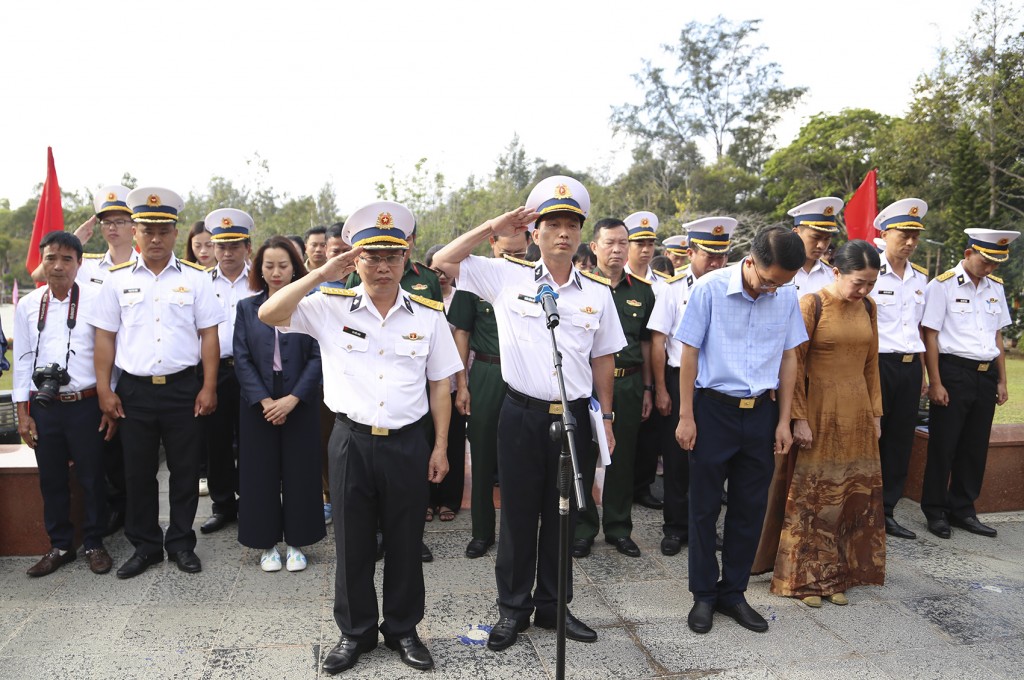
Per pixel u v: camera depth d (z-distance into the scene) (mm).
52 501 3436
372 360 2527
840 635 2869
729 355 2877
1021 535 4090
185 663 2586
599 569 3527
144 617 2941
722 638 2836
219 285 4344
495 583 3350
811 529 3172
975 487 4168
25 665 2553
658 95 41750
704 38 40312
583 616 3020
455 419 4227
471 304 3789
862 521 3246
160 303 3387
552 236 2686
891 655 2717
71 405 3393
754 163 41594
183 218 20250
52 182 4879
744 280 2838
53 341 3387
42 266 3412
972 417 4098
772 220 32281
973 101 21984
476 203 23172
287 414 3361
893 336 4035
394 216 2477
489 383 3627
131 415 3340
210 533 3990
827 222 3752
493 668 2590
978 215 19781
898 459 4066
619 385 3680
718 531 4156
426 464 2619
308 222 21953
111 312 3377
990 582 3408
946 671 2605
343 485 2516
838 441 3152
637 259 4312
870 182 5602
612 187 36438
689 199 29734
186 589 3223
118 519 4062
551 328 2316
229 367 4082
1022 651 2756
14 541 3600
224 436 4031
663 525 4031
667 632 2885
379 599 3246
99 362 3363
